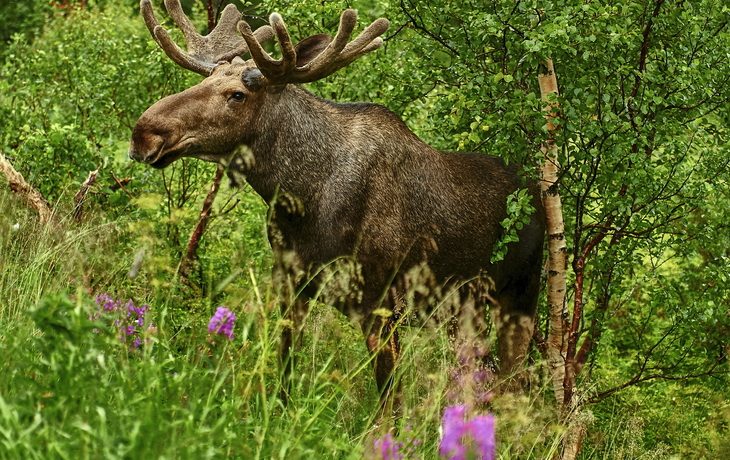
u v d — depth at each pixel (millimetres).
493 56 10953
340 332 8141
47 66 15180
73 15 19875
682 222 11391
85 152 12375
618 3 10062
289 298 9555
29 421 5516
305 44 9828
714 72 10508
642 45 10508
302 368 8664
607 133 10047
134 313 7301
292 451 5961
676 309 11664
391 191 9805
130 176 12961
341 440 6586
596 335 11656
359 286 9625
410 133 10336
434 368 8578
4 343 7004
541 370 11227
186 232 12016
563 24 9219
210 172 12844
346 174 9570
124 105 15016
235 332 7961
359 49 9672
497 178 11062
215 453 5414
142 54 15766
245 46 10109
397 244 9805
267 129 9422
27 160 12266
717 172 10930
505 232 10328
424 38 11633
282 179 9547
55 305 5586
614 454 9477
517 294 11438
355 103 10086
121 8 19406
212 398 5906
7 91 14445
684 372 12141
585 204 11328
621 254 11641
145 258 6664
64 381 5465
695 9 10898
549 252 10773
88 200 11133
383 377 9195
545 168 10586
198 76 14453
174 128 8961
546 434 8766
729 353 11586
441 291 10500
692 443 10492
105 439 5023
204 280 10992
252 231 12820
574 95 10258
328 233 9516
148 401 5527
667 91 10500
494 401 7680
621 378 12109
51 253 8836
